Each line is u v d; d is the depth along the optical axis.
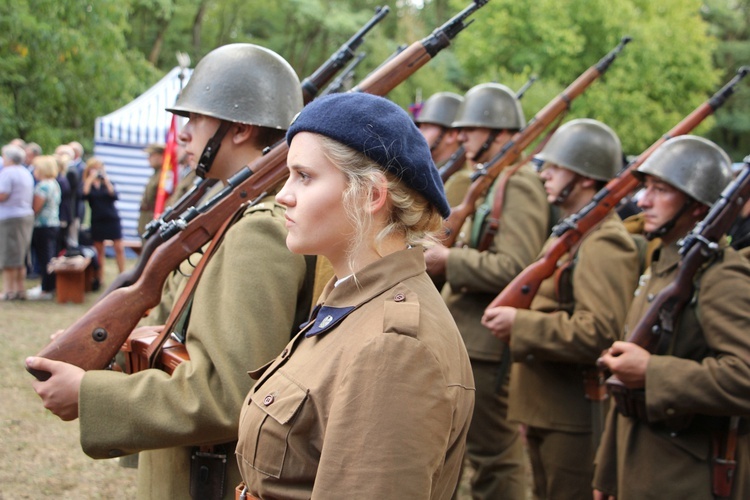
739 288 2.40
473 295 3.75
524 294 3.34
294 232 1.45
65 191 9.72
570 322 3.14
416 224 1.47
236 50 2.26
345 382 1.32
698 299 2.49
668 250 2.77
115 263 12.47
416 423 1.27
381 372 1.29
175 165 6.91
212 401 1.86
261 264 1.94
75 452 4.67
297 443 1.40
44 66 14.13
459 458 1.44
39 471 4.36
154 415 1.87
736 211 2.53
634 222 4.36
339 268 1.50
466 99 4.32
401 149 1.41
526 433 3.52
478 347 3.69
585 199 3.66
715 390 2.35
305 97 2.72
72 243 9.64
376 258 1.47
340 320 1.44
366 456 1.26
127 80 15.39
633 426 2.60
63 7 13.98
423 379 1.29
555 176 3.66
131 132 12.78
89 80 14.82
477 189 3.91
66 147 10.85
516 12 18.34
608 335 3.09
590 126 3.66
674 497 2.49
